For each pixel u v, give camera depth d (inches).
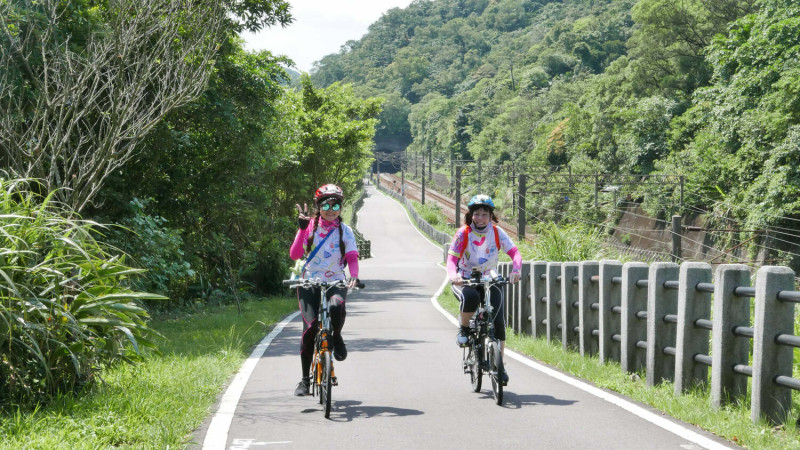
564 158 3572.8
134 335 301.9
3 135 391.2
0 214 265.1
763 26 1625.2
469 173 4677.7
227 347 437.7
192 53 463.5
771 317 237.9
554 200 2669.8
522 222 1877.5
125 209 671.8
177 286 880.3
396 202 5295.3
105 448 207.9
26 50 470.9
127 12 430.9
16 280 263.6
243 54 868.6
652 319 314.0
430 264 2114.9
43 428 224.1
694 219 1988.2
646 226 2265.0
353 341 512.7
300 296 274.1
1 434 215.0
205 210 893.8
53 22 442.9
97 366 297.0
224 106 791.1
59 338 268.4
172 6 448.8
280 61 885.8
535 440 227.0
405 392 311.1
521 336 525.0
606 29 6136.8
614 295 378.9
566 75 6107.3
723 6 2583.7
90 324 281.1
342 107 1777.8
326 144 1641.2
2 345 254.7
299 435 234.4
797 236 1480.1
